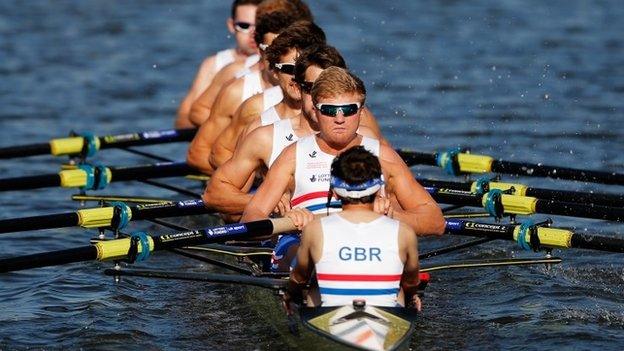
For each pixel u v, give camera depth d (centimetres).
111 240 4191
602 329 4175
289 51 4512
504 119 8144
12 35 11888
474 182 5281
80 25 12444
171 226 5538
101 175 5631
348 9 13038
